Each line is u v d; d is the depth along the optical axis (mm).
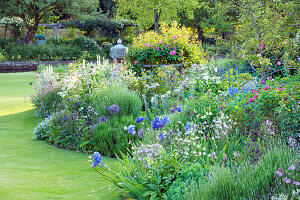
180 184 3092
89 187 3842
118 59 15102
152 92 8750
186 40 11875
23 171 4520
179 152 3824
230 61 10203
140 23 39469
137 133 5367
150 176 3246
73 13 37125
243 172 2943
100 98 7352
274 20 7242
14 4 34375
